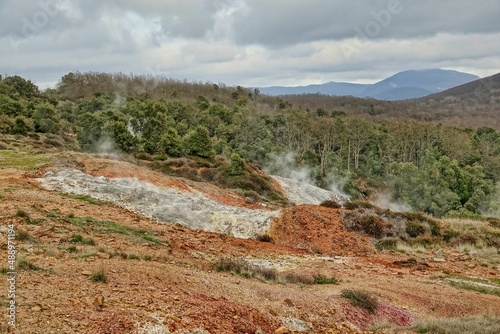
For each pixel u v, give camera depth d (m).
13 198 16.98
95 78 137.50
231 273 12.41
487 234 22.66
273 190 43.84
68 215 16.02
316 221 22.33
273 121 82.81
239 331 7.77
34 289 7.30
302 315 9.48
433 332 9.03
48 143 51.28
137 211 21.25
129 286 8.46
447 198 41.53
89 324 6.42
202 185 30.44
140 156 46.94
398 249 20.42
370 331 9.52
